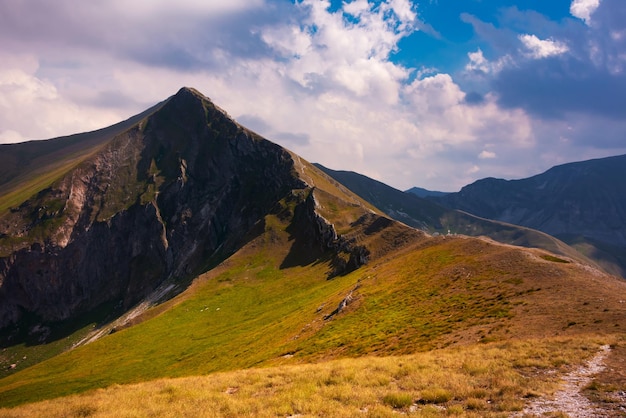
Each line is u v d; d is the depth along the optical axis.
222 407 21.11
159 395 25.30
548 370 23.16
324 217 176.12
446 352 31.12
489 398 19.19
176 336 113.44
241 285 149.00
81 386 88.19
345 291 87.75
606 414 16.23
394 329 48.28
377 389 21.98
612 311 35.41
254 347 75.19
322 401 20.22
